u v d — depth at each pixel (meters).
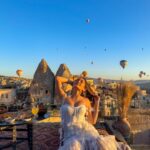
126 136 6.93
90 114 4.14
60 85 4.32
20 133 7.65
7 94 38.66
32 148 6.04
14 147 5.73
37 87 23.39
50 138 7.00
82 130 3.79
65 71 26.55
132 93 7.14
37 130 7.59
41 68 26.03
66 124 3.86
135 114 7.82
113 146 3.63
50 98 22.09
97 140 3.61
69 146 3.56
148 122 7.59
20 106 13.55
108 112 8.43
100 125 7.15
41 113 9.27
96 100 4.34
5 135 7.41
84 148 3.57
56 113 9.53
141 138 7.18
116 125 6.99
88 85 4.29
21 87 39.12
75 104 4.04
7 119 5.91
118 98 7.19
